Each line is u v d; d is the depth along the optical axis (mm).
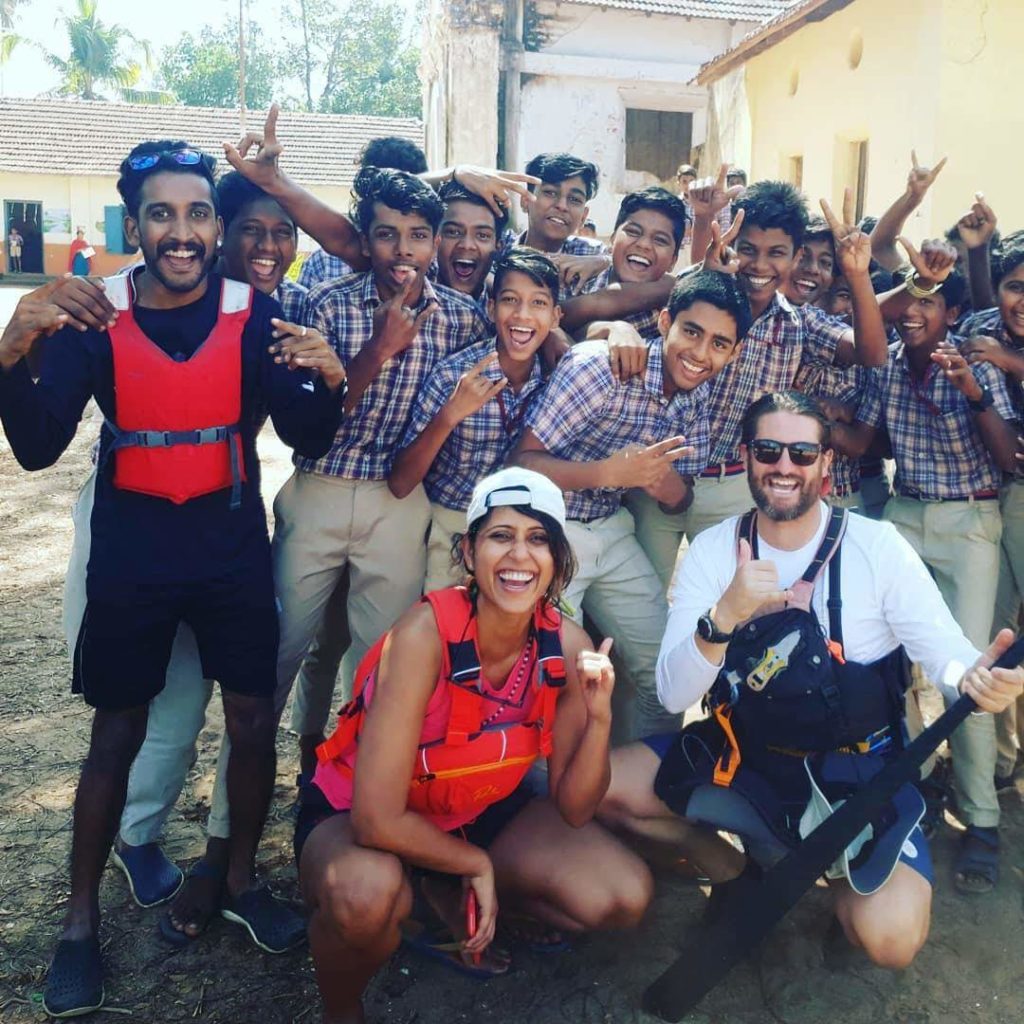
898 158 9445
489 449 3686
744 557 3062
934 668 2992
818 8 9656
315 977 3057
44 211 31609
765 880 2883
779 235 3857
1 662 5301
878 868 2902
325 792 2932
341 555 3693
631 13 15227
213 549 3139
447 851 2783
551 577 2809
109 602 3070
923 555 3936
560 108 15281
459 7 14523
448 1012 3043
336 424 3170
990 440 3688
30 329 2705
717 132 14188
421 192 3545
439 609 2805
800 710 2969
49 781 4184
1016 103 8969
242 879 3330
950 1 8727
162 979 3141
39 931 3311
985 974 3211
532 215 4996
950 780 4129
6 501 8219
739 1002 3094
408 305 3627
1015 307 3797
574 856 3033
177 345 3033
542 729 2920
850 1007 3078
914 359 3869
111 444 3066
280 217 3791
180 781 3543
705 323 3459
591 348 3611
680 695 3045
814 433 3064
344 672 4086
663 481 3611
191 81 49188
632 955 3268
